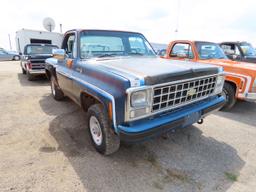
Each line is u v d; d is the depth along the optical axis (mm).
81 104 3010
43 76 8875
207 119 4066
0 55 20359
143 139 2000
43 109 4500
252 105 5125
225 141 3141
